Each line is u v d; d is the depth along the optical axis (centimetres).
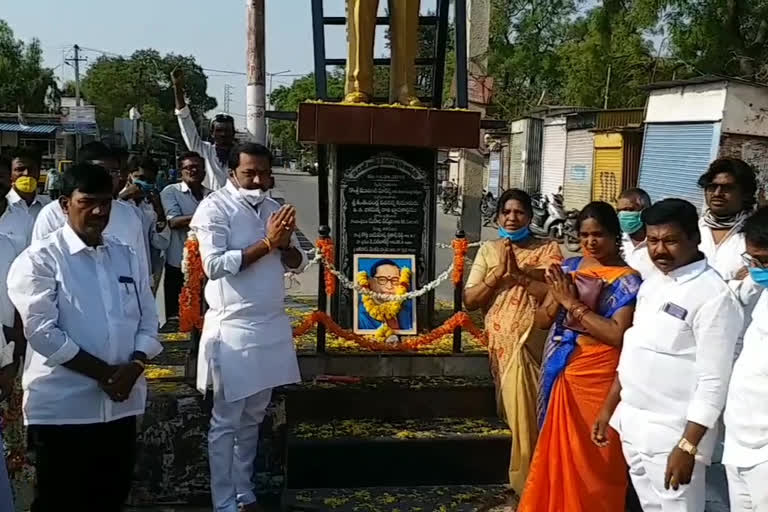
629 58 2370
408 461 466
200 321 469
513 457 416
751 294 384
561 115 2423
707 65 2020
